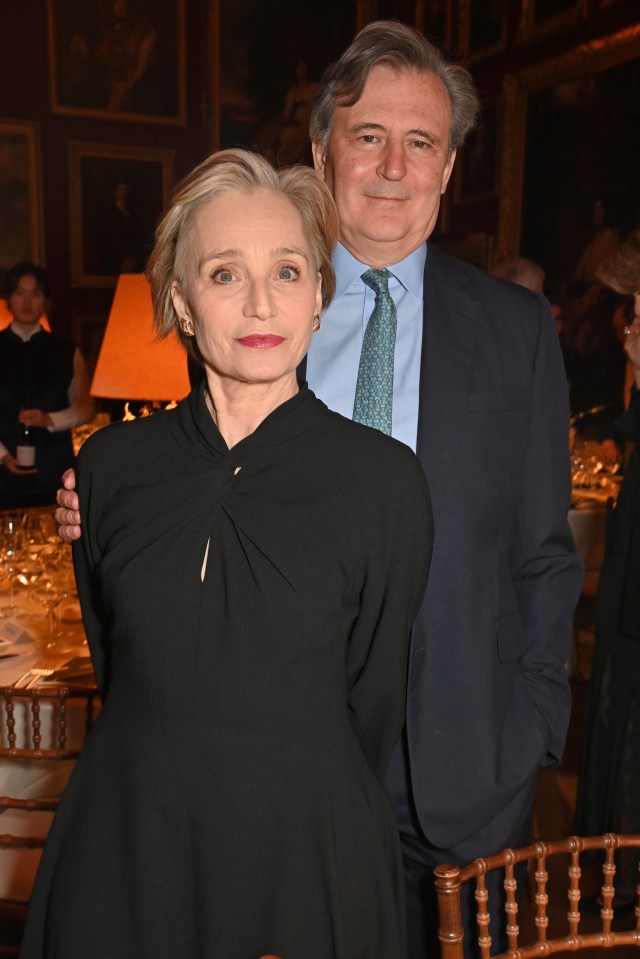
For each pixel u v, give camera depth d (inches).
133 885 54.5
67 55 387.9
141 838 54.2
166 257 59.2
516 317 75.1
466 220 358.0
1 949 87.2
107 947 54.9
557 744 74.7
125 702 57.2
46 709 93.4
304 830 54.1
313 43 411.8
